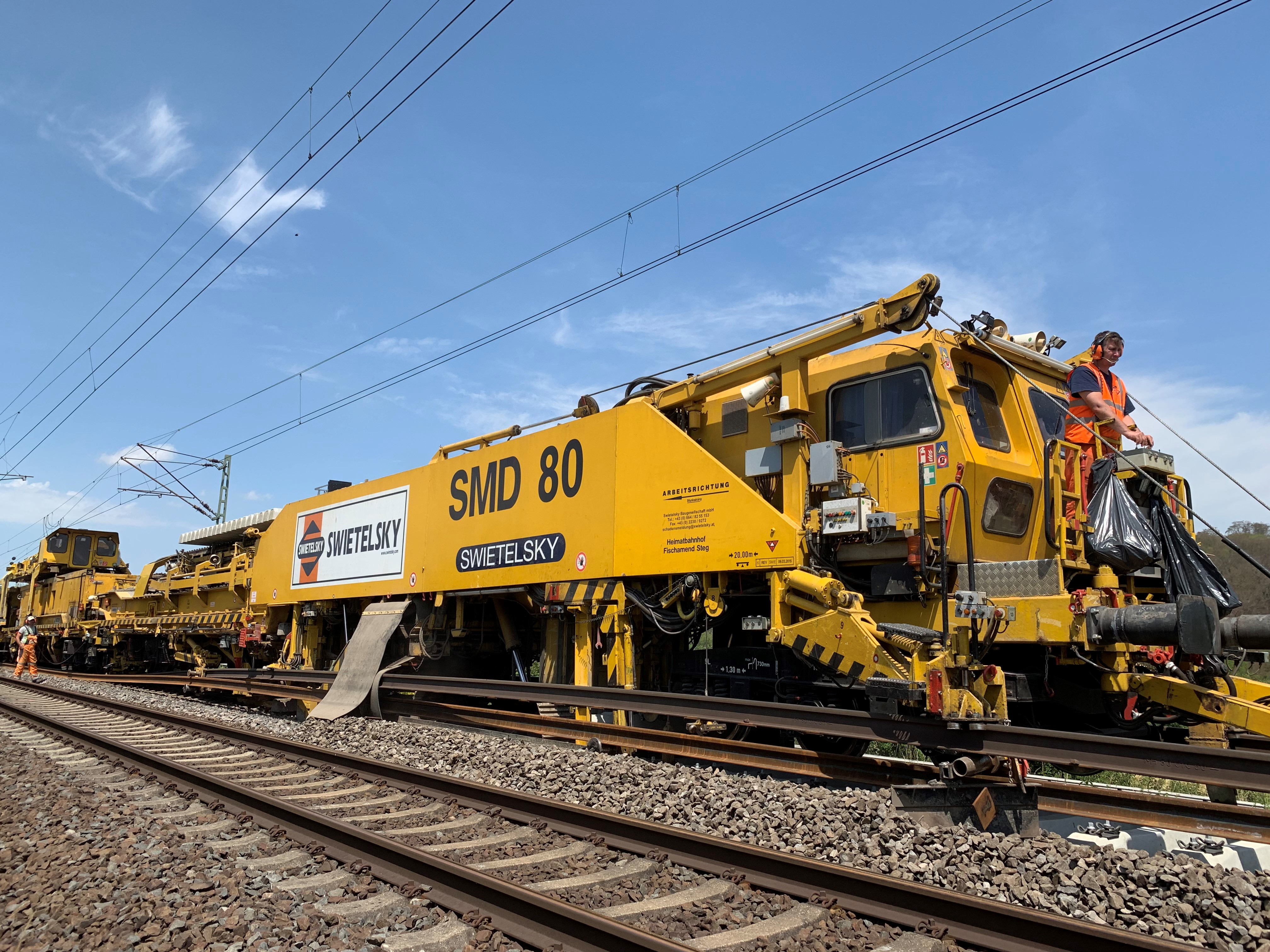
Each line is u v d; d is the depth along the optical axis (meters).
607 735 8.98
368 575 14.62
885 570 7.64
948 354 7.61
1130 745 5.47
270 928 4.11
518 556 11.34
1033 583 6.85
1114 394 8.22
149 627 22.91
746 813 6.11
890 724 6.70
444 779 6.97
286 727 12.12
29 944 4.06
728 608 9.20
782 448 8.59
